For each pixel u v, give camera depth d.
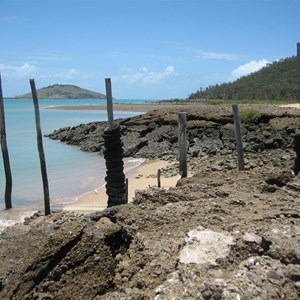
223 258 2.24
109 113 4.42
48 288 2.30
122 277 2.41
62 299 2.25
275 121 10.84
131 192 6.36
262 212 2.88
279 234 2.41
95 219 3.12
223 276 2.09
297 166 5.16
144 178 7.63
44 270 2.38
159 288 2.09
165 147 11.12
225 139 10.58
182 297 1.99
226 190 3.43
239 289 1.92
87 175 8.28
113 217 3.08
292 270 2.01
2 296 2.30
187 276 2.12
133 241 2.71
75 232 2.54
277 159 8.48
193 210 2.95
